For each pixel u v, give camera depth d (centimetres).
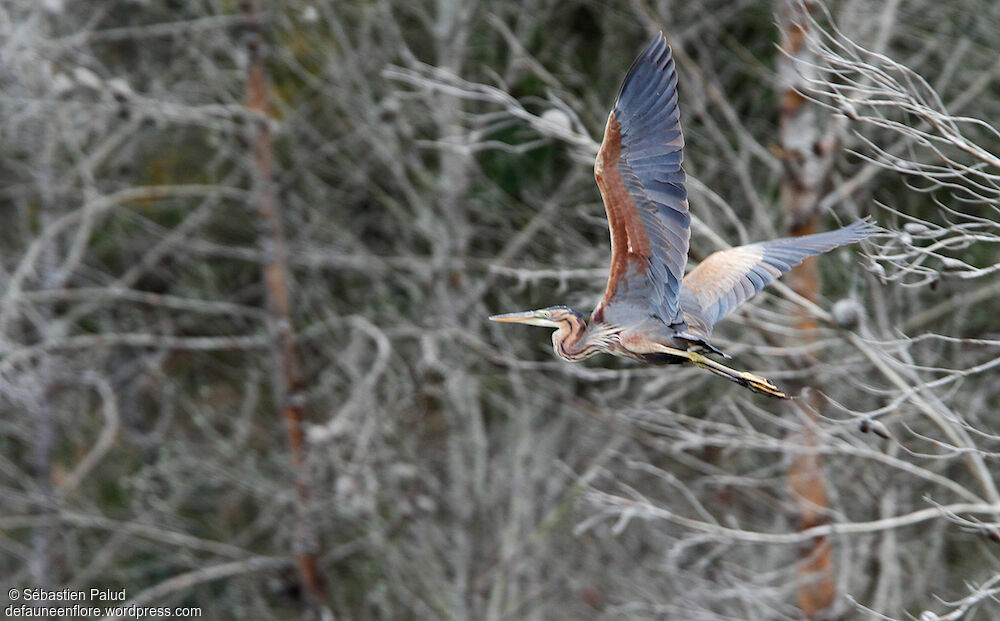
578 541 1559
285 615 1752
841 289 1438
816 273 1273
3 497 1702
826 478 1302
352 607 1711
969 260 1438
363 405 1564
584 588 1506
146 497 1761
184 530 1736
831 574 1256
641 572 1476
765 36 1664
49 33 1670
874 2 1390
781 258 831
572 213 1622
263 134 1584
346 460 1680
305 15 1578
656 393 1551
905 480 1326
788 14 1207
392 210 1731
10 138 1662
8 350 1531
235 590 1712
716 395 1511
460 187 1642
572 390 1617
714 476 1364
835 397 1355
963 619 1368
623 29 1700
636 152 734
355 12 1744
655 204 741
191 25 1598
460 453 1589
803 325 1255
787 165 1239
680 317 781
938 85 1421
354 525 1709
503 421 1744
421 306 1703
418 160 1745
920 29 1533
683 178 735
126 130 1617
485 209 1719
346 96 1678
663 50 735
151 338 1602
